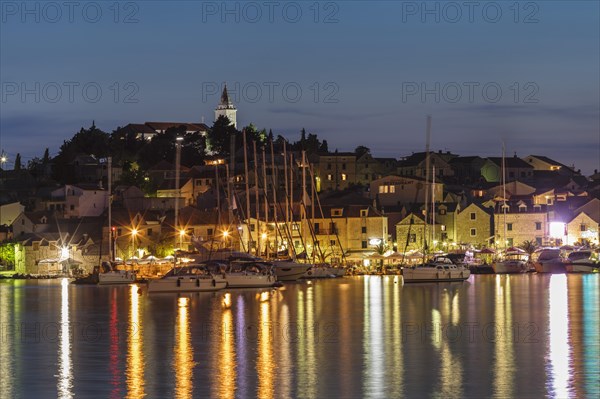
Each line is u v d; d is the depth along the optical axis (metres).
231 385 85.31
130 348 104.56
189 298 165.75
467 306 147.75
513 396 81.25
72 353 101.62
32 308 150.88
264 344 106.62
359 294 172.25
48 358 98.56
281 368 92.31
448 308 145.00
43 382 87.00
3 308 151.38
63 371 91.69
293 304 152.25
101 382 86.75
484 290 180.25
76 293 183.88
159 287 177.38
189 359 97.25
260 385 85.31
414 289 184.62
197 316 135.00
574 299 158.12
